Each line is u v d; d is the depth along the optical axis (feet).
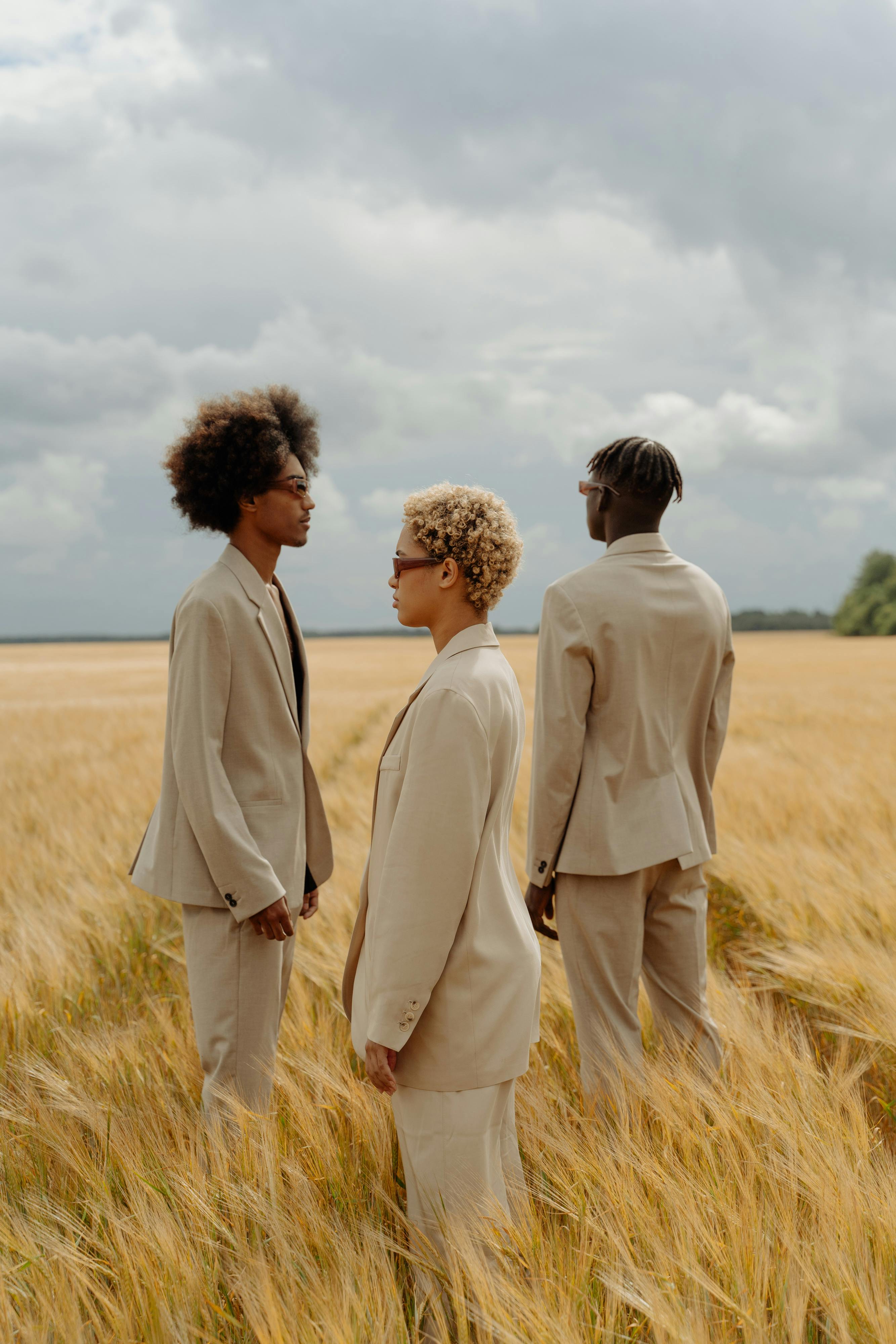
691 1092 6.86
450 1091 5.34
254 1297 4.95
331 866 8.27
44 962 11.35
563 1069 8.55
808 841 18.02
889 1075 8.78
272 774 7.46
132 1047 8.32
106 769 32.53
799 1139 6.17
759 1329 4.59
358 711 63.36
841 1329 4.58
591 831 7.56
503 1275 5.09
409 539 5.67
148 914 14.19
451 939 5.16
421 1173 5.44
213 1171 6.23
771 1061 7.48
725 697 8.32
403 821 5.13
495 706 5.30
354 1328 4.68
